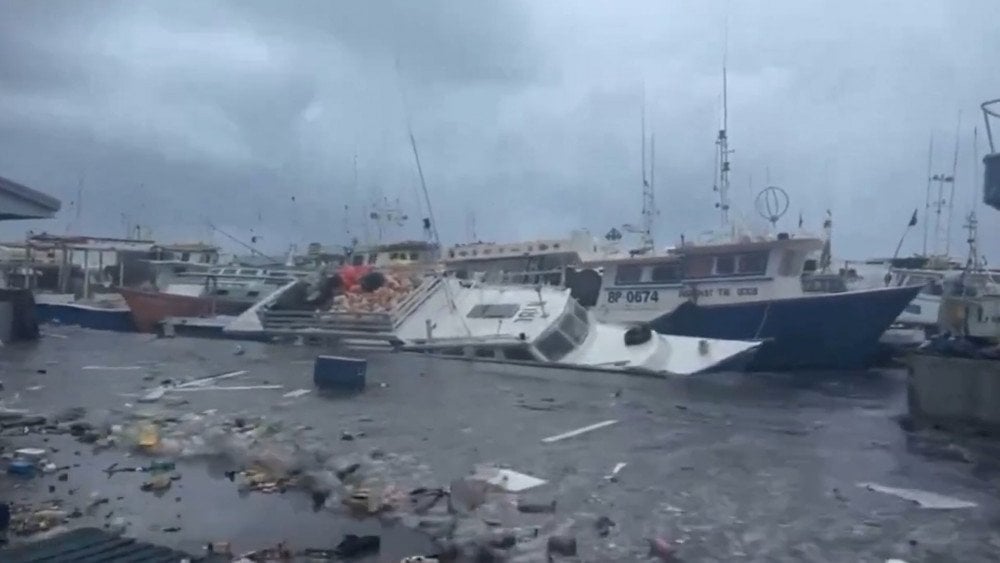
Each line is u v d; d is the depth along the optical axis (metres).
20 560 6.58
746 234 28.64
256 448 12.08
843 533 9.03
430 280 30.44
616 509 9.75
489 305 27.84
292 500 9.90
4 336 32.06
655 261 29.70
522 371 23.53
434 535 8.55
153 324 37.75
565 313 26.30
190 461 11.80
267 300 33.22
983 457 13.39
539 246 34.94
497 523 8.97
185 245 53.84
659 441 14.20
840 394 22.23
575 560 7.93
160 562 6.68
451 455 12.56
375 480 10.62
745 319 27.23
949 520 9.65
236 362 24.78
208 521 8.96
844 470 12.29
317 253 49.69
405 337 27.97
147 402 17.11
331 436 13.86
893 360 30.19
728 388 22.08
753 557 8.15
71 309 41.34
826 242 30.02
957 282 29.86
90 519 8.88
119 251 49.69
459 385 20.55
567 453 12.96
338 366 19.66
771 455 13.26
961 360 16.36
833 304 26.69
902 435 15.54
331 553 7.91
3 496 9.71
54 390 18.56
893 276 35.66
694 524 9.21
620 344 25.27
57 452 12.18
